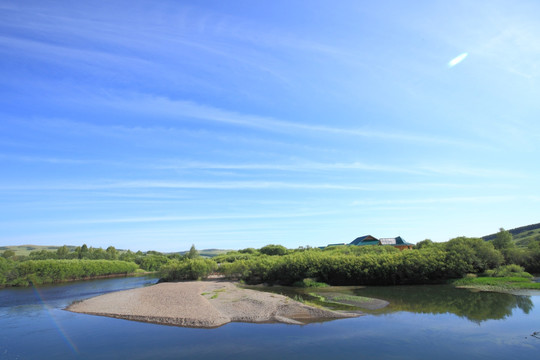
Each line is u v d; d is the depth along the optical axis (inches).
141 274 4690.0
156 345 922.1
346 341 904.3
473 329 989.8
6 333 1106.1
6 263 2920.8
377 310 1328.7
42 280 3083.2
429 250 2399.1
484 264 2277.3
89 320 1298.0
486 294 1646.2
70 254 5654.5
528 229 5634.8
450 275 2215.8
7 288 2721.5
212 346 897.5
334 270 2368.4
